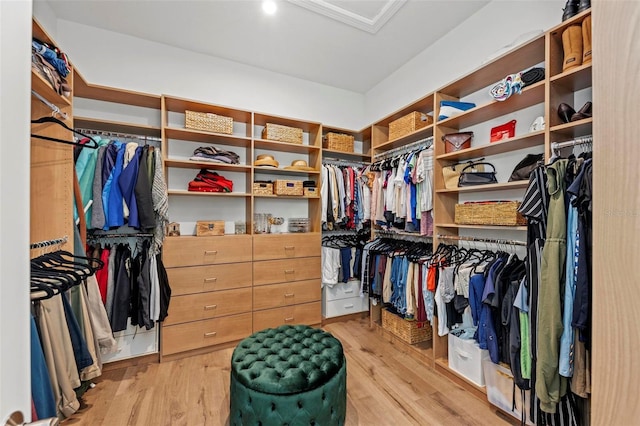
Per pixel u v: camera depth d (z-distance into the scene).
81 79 2.09
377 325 2.99
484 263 2.03
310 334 1.89
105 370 2.23
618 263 0.43
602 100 0.45
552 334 1.34
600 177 0.45
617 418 0.43
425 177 2.41
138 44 2.58
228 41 2.64
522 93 1.77
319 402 1.44
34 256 1.52
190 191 2.60
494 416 1.73
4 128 0.44
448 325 2.19
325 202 3.14
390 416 1.72
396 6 2.19
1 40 0.44
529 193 1.50
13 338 0.45
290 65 3.07
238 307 2.66
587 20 1.44
